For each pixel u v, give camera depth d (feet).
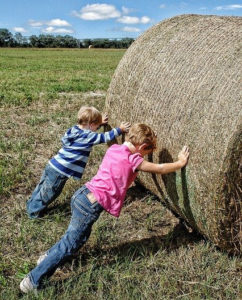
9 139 26.35
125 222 16.40
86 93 44.45
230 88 12.25
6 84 50.34
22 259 14.03
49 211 17.11
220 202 12.42
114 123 18.12
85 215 12.96
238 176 12.21
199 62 13.88
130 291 12.43
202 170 12.68
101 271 13.34
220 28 14.48
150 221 16.28
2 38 298.35
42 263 12.59
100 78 58.23
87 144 15.84
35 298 12.11
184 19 16.71
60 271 13.65
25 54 153.48
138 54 17.12
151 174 15.96
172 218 16.78
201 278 13.06
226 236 13.14
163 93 14.79
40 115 32.53
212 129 12.35
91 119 15.99
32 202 16.60
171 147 14.19
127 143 13.70
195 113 13.16
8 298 12.05
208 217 13.01
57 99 39.78
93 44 281.13
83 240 13.07
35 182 19.97
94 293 12.45
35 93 42.50
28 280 12.48
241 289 12.45
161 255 14.16
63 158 15.99
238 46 13.03
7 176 20.20
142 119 15.80
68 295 12.13
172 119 14.11
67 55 148.25
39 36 294.66
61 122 30.32
